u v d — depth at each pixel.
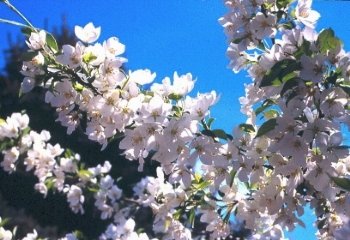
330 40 0.74
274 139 0.79
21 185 4.14
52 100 0.88
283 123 0.77
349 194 0.86
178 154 0.84
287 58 0.77
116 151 4.26
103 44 0.85
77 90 0.87
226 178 0.89
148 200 1.10
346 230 0.45
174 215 1.06
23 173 4.09
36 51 0.87
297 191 0.89
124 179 4.20
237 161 0.86
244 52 0.90
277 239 1.04
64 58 0.84
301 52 0.75
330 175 0.79
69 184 1.79
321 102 0.75
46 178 1.76
